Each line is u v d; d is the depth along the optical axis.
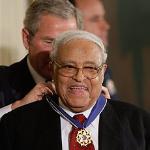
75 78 4.71
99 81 4.79
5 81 6.48
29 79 6.44
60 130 4.93
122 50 9.08
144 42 9.14
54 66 4.84
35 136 4.97
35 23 6.02
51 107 5.11
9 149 5.00
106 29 8.44
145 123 5.07
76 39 4.75
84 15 8.07
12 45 8.55
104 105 5.07
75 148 4.80
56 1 6.03
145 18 9.03
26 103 5.81
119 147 4.83
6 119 5.18
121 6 8.82
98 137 4.88
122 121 5.02
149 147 4.98
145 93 9.41
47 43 6.03
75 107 4.84
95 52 4.72
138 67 9.22
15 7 8.59
